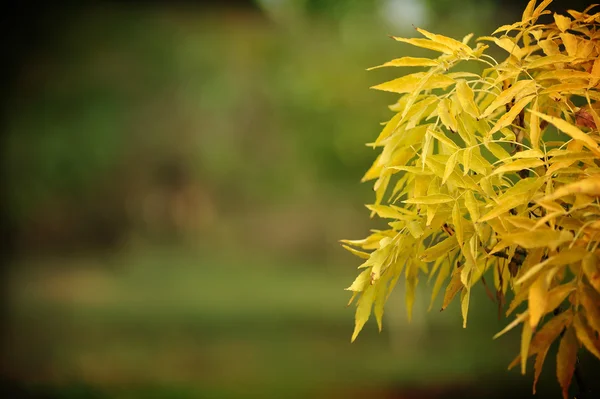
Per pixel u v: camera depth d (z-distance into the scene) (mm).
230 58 21828
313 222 26266
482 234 1587
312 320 14594
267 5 19672
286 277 22984
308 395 8352
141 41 20719
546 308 1293
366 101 10789
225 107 23312
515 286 1548
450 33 9977
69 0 17688
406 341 10805
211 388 8773
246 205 28109
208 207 28188
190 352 11367
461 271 1582
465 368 8781
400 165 1744
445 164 1570
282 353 11109
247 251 27766
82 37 18453
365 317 1636
